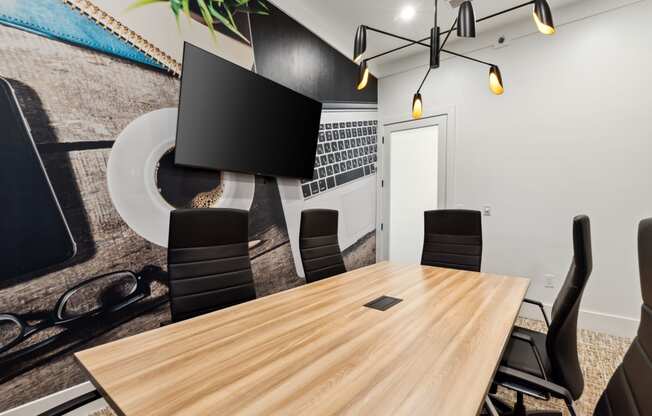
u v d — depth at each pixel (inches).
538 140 121.7
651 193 101.5
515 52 126.0
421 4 116.0
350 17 125.1
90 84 66.9
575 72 113.8
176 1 81.7
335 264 92.5
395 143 164.6
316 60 127.9
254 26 102.3
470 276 80.5
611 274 107.4
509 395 73.4
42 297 61.1
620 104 106.0
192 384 32.0
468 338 43.2
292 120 109.0
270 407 28.2
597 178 110.3
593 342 99.5
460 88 140.5
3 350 56.8
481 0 112.5
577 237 45.5
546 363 52.6
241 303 63.2
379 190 170.4
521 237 125.9
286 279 115.3
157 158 78.6
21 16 58.2
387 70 164.4
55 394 62.3
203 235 61.9
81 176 66.0
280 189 113.1
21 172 58.6
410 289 68.4
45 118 61.1
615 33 106.5
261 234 106.3
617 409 29.8
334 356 38.0
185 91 77.8
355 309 55.4
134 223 74.2
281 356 38.0
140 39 74.7
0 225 56.4
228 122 88.7
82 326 66.1
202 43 87.3
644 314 30.4
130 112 73.2
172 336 43.9
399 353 38.7
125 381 32.6
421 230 157.0
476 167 136.6
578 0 111.2
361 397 29.7
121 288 72.0
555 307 53.6
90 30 66.7
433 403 28.8
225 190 94.7
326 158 135.3
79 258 65.7
